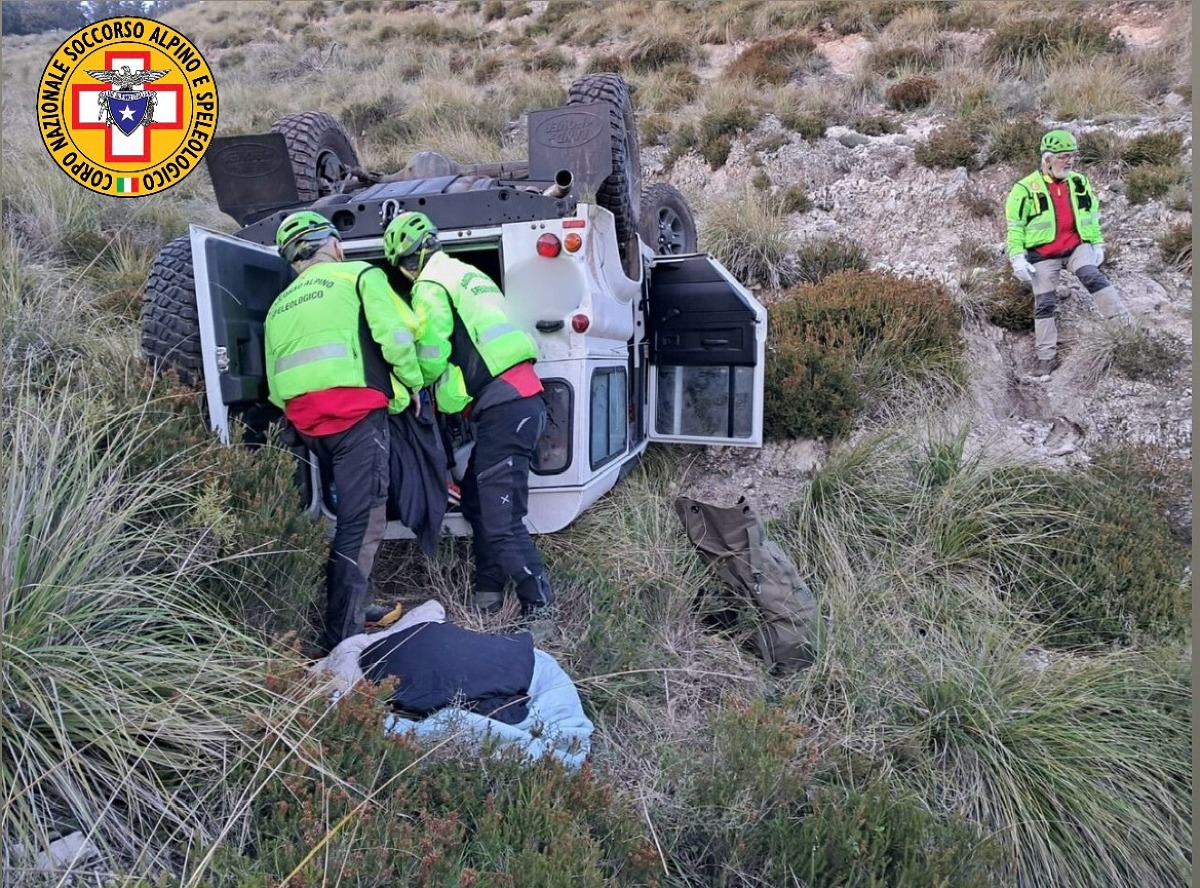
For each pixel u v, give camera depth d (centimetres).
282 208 448
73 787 211
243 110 1209
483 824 231
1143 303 671
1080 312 676
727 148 955
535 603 363
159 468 286
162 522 278
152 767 223
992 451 557
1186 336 635
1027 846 317
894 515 487
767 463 552
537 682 306
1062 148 612
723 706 334
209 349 317
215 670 246
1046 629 435
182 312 332
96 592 245
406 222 360
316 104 1273
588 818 258
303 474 363
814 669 372
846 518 480
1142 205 759
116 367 348
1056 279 639
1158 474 547
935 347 615
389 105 1216
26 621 231
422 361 339
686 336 526
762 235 777
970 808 328
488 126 1117
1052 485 508
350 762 238
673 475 540
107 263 590
